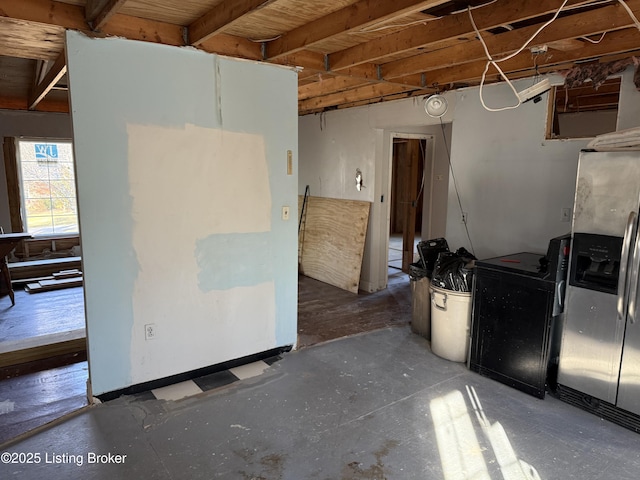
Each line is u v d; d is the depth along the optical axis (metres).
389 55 2.99
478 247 4.16
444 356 3.52
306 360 3.49
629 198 2.47
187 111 2.88
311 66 3.37
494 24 2.39
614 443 2.44
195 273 3.06
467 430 2.55
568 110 5.52
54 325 4.24
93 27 2.47
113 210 2.69
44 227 6.63
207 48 2.90
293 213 3.50
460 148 4.21
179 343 3.06
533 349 2.92
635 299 2.48
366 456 2.31
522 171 3.75
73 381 3.13
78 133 2.52
